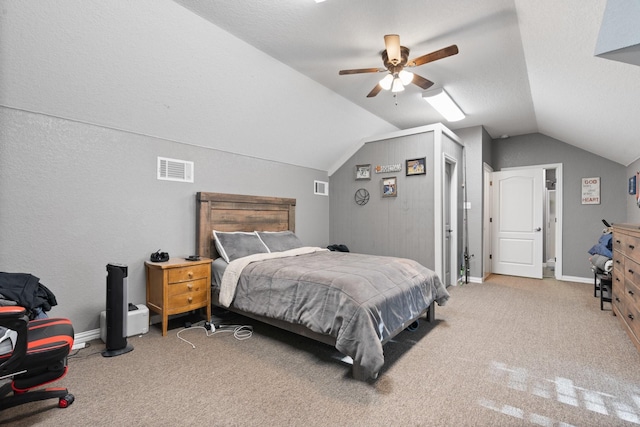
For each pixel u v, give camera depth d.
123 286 2.39
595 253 4.01
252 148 3.90
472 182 5.22
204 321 3.13
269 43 2.74
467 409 1.69
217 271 3.11
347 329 2.01
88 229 2.61
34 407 1.69
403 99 4.11
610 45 1.24
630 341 2.60
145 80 2.57
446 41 2.69
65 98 2.37
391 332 2.23
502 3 2.19
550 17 2.09
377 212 4.68
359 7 2.25
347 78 3.49
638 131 3.28
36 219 2.35
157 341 2.61
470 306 3.66
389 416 1.63
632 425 1.55
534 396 1.81
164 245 3.12
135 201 2.90
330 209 5.23
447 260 4.76
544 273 5.95
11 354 1.41
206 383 1.95
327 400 1.77
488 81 3.47
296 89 3.51
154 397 1.79
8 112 2.21
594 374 2.06
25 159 2.29
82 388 1.88
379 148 4.68
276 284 2.55
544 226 6.81
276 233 3.91
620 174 4.88
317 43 2.75
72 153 2.51
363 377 1.99
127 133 2.84
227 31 2.55
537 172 5.45
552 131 5.09
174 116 2.99
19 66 2.07
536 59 2.83
